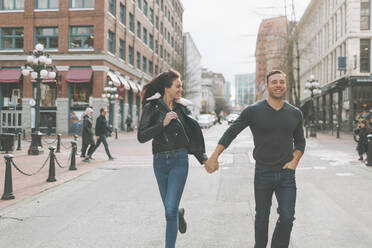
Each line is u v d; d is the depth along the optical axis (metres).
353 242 3.76
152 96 3.49
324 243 3.74
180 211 3.70
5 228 4.38
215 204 5.50
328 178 7.74
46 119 27.89
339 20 30.47
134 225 4.45
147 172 8.95
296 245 3.69
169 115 3.13
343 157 11.61
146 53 40.53
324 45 36.56
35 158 11.95
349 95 27.52
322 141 19.16
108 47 28.52
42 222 4.62
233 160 11.03
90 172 9.00
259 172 2.94
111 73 28.39
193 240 3.87
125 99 33.16
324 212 4.97
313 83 24.88
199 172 8.73
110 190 6.70
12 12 28.05
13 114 28.14
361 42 27.44
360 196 5.96
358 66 27.28
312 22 42.78
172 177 3.20
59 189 6.83
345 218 4.66
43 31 27.95
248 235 4.02
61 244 3.79
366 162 9.90
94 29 27.06
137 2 36.50
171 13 55.50
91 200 5.88
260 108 2.90
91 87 27.42
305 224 4.41
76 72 26.83
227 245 3.70
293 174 2.90
